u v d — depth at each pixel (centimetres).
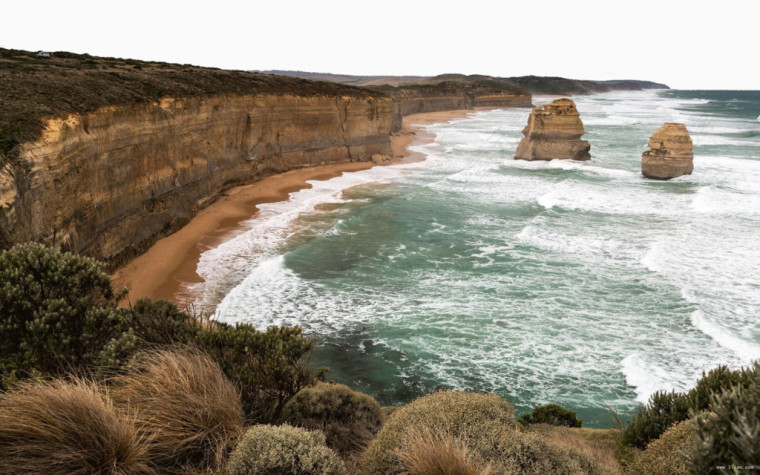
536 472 445
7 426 422
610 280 2214
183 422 496
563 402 1398
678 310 1920
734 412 280
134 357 624
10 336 693
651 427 883
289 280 2202
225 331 761
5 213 1405
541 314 1905
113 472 410
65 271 784
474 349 1669
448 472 416
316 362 1585
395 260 2475
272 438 450
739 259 2445
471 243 2742
